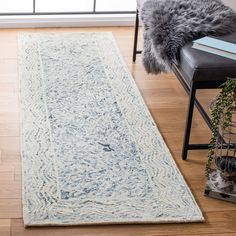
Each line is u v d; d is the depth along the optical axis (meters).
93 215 2.06
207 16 2.63
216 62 2.29
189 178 2.33
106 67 3.17
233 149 2.38
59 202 2.11
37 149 2.42
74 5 3.84
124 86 2.99
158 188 2.23
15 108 2.73
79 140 2.51
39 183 2.21
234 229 2.06
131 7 3.88
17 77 3.01
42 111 2.70
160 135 2.59
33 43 3.39
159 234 2.01
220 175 2.22
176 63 2.49
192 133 2.64
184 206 2.14
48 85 2.93
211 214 2.12
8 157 2.37
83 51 3.34
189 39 2.49
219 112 2.14
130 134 2.58
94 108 2.76
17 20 3.63
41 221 2.01
